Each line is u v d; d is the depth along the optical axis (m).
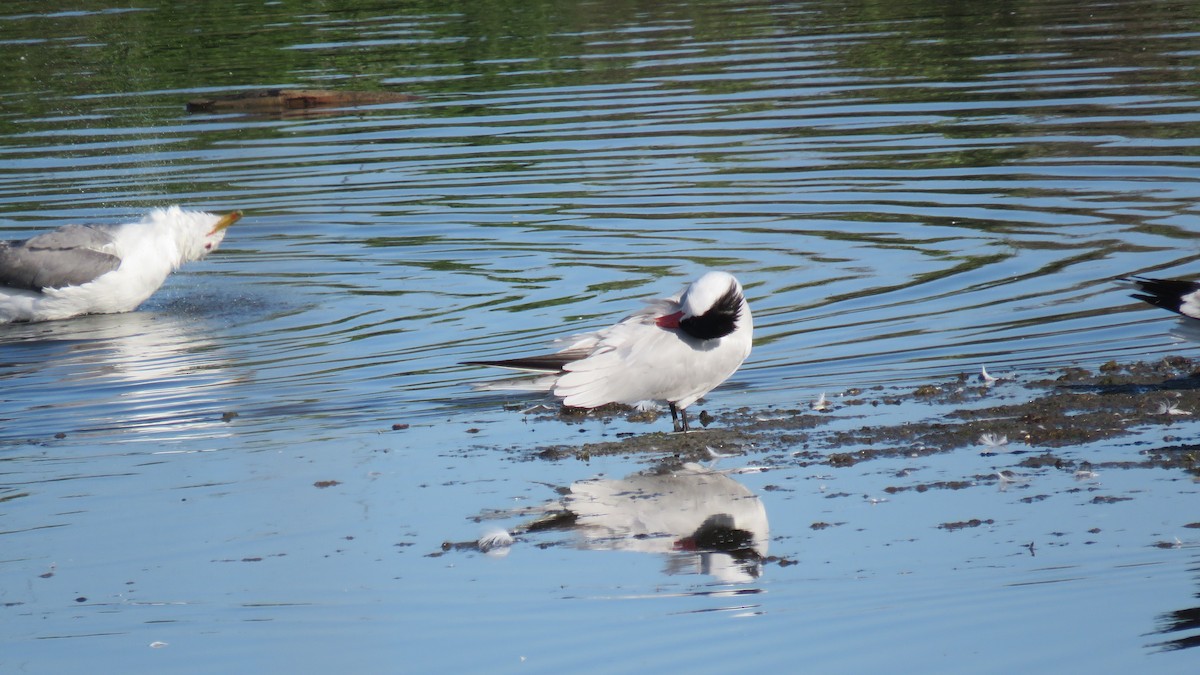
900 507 9.97
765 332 15.03
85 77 30.47
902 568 8.97
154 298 17.94
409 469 11.34
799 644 8.05
